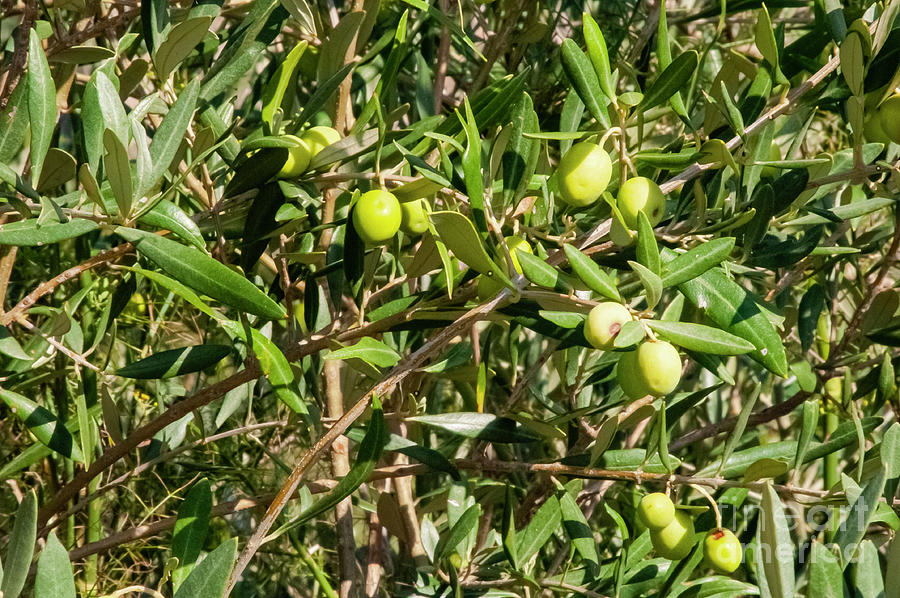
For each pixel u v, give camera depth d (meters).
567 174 0.81
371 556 1.10
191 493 0.84
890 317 1.01
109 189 0.85
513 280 0.83
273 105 0.86
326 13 1.08
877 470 0.93
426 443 1.11
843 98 0.89
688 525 0.86
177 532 0.83
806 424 0.90
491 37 1.12
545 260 0.85
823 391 1.08
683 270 0.81
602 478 0.91
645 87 1.12
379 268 1.07
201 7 0.91
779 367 0.82
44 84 0.82
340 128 0.96
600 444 0.91
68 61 0.92
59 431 0.87
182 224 0.83
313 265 0.96
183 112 0.83
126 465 1.12
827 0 0.89
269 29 0.92
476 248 0.80
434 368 0.92
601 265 0.88
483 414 0.95
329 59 0.91
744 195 0.90
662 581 0.94
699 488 0.88
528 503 1.06
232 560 0.79
